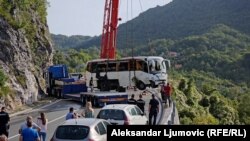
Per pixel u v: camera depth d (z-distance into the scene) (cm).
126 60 5128
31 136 1602
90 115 2186
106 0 6262
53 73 5719
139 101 2841
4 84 4553
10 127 3209
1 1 5650
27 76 5403
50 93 5778
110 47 6206
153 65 5019
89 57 18488
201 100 11081
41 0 7394
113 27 6191
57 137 1598
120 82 5159
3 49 5222
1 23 5419
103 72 5247
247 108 15175
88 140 1576
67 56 16762
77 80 5397
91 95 4147
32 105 4884
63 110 4147
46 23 7750
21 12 6328
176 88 9144
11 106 4444
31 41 6631
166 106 3816
